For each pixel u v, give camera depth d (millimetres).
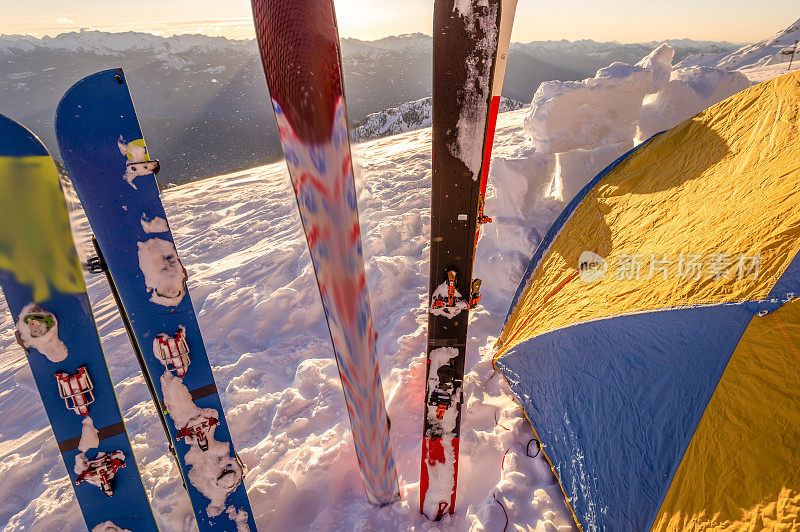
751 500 1304
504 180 3875
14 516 2420
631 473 1733
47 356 1562
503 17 2178
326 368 3264
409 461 2396
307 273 4688
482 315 3576
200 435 1763
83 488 1722
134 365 3736
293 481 2320
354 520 2102
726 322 1522
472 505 2125
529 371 2564
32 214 1466
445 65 1367
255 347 3803
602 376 1989
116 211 1509
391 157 9812
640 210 2373
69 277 1545
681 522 1484
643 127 3889
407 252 4887
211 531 1922
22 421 3266
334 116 1200
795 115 1911
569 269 2617
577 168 3869
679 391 1619
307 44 1115
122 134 1466
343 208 1312
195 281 5031
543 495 2092
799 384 1295
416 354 3246
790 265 1448
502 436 2441
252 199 8844
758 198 1714
